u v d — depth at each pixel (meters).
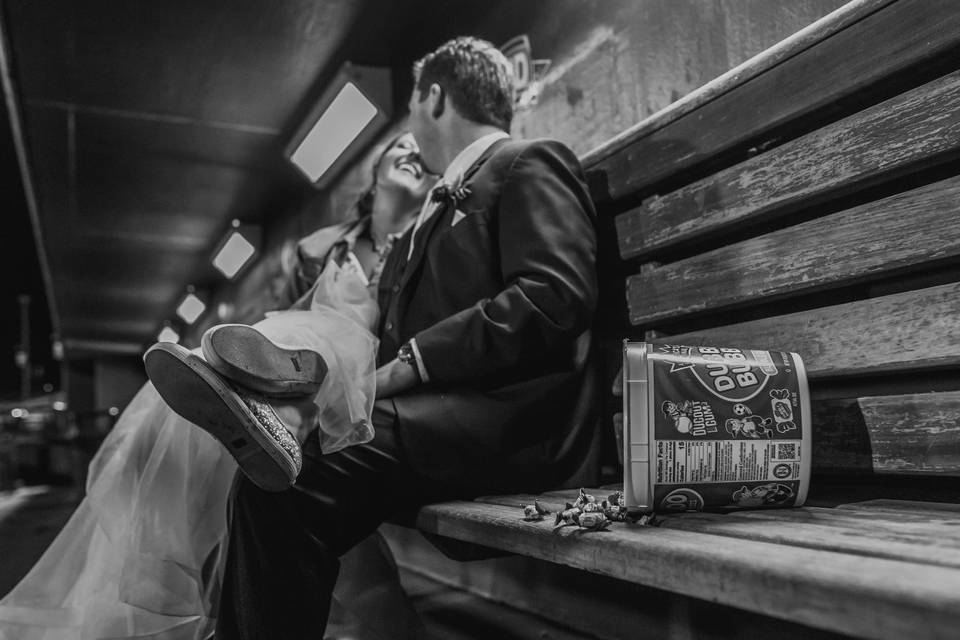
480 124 1.99
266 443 1.29
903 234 1.23
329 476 1.48
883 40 1.27
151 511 1.50
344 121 3.75
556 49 2.39
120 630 1.50
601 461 1.78
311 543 1.43
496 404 1.59
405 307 1.81
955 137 1.15
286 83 3.70
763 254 1.47
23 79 3.60
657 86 1.97
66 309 9.95
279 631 1.37
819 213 1.45
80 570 1.63
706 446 1.15
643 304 1.77
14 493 9.23
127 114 4.02
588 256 1.61
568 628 1.91
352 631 1.99
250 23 3.17
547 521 1.23
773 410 1.18
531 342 1.53
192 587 1.51
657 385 1.15
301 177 4.51
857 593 0.71
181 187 5.25
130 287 8.63
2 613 1.56
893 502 1.22
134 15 3.07
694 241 1.67
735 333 1.53
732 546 0.91
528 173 1.67
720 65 1.77
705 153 1.62
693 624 1.55
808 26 1.43
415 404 1.58
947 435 1.16
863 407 1.28
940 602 0.65
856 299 1.38
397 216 2.37
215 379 1.25
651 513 1.14
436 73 2.01
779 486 1.18
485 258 1.72
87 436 10.48
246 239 5.96
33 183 5.12
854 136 1.30
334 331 1.58
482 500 1.59
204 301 8.30
